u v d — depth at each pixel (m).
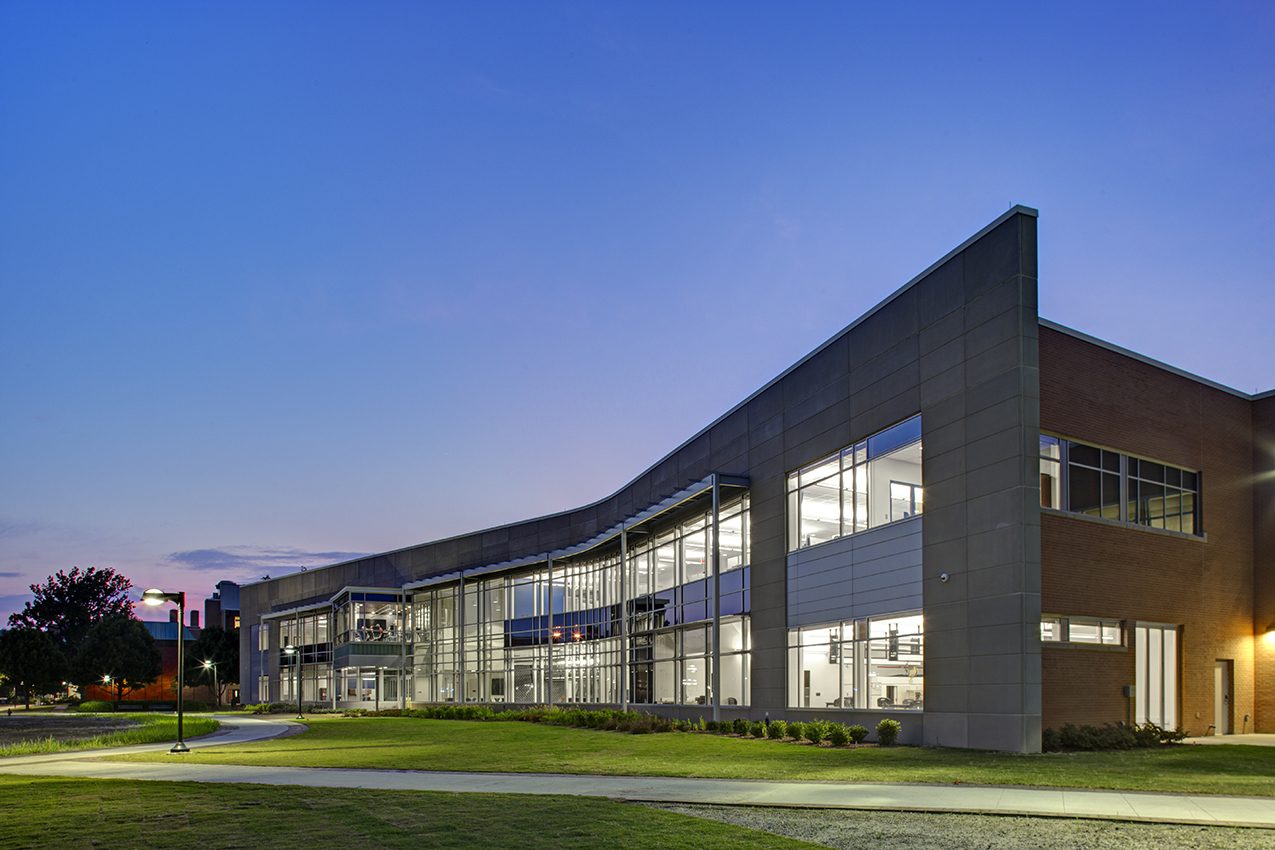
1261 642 33.25
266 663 94.44
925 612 29.20
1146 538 30.25
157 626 140.25
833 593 34.69
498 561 70.44
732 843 11.86
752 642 40.34
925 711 28.92
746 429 42.41
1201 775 19.05
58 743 34.06
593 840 12.07
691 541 47.06
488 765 22.80
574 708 56.91
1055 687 26.72
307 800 15.95
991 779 18.39
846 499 34.53
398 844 11.86
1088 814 14.11
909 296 31.38
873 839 12.54
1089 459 29.20
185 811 14.73
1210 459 33.06
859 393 33.84
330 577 88.56
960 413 28.42
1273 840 12.46
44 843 12.08
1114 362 30.30
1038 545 25.86
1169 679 30.34
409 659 76.19
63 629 134.00
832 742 28.34
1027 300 26.62
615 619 55.56
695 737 33.34
